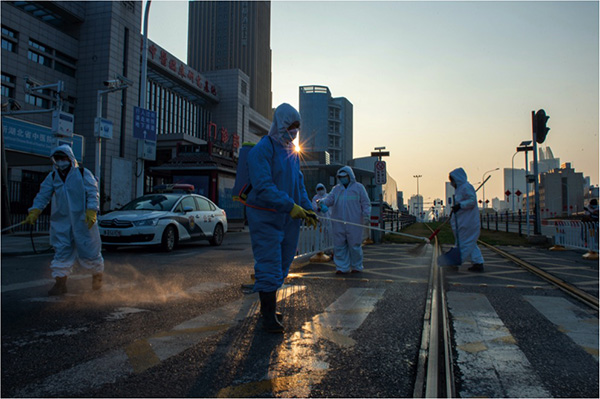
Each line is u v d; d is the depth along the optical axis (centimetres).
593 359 275
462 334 330
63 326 332
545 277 619
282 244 359
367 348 288
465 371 253
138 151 1744
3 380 227
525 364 265
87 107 4156
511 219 3416
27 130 1823
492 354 284
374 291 501
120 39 4325
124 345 287
